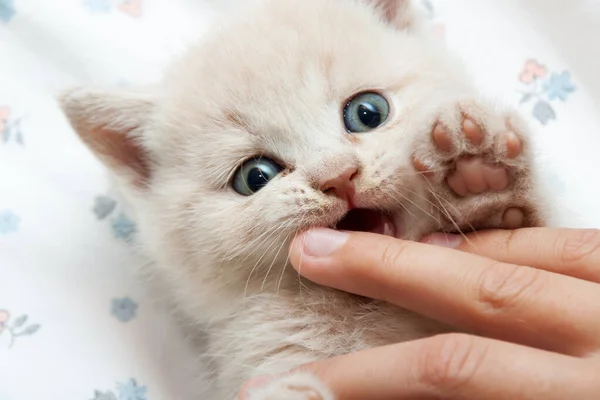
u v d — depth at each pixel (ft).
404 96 0.65
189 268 0.70
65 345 0.74
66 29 0.84
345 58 0.66
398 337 0.63
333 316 0.65
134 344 0.76
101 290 0.77
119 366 0.74
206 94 0.67
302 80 0.64
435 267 0.56
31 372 0.72
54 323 0.74
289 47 0.66
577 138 0.86
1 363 0.72
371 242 0.58
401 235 0.63
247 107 0.65
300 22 0.69
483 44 0.88
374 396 0.54
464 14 0.89
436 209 0.60
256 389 0.57
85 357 0.74
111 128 0.72
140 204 0.73
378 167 0.60
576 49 0.88
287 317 0.67
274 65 0.65
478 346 0.52
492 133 0.55
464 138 0.55
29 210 0.78
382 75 0.66
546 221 0.62
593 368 0.50
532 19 0.89
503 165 0.56
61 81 0.83
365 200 0.60
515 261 0.59
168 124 0.70
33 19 0.83
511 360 0.51
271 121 0.64
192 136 0.68
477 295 0.55
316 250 0.59
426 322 0.63
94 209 0.79
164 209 0.70
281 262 0.65
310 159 0.62
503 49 0.88
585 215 0.82
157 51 0.86
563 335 0.53
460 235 0.61
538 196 0.60
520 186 0.58
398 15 0.75
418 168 0.58
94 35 0.84
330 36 0.67
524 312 0.54
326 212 0.60
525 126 0.57
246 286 0.68
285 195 0.61
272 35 0.67
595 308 0.53
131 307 0.77
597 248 0.58
